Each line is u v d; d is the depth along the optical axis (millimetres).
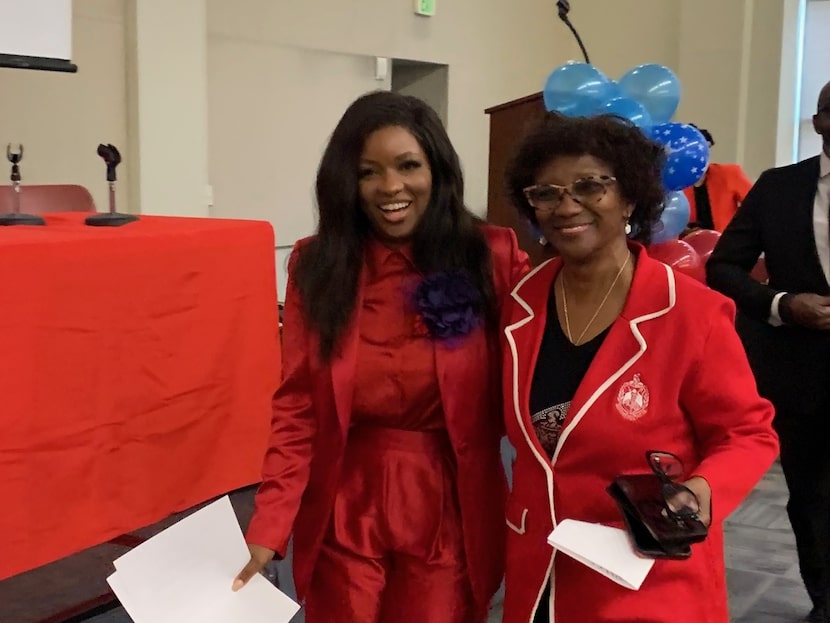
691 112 6332
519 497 1466
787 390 2430
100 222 2027
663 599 1357
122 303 1746
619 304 1421
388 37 5617
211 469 1995
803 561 2613
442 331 1554
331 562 1649
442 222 1594
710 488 1280
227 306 1997
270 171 4980
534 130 1439
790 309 2340
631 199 1415
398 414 1604
